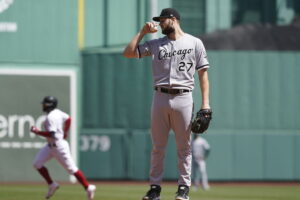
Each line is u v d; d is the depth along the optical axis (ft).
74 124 277.23
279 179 288.51
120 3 291.79
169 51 85.92
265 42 307.78
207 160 282.77
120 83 283.79
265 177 287.69
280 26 311.68
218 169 283.38
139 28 292.81
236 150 285.84
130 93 282.56
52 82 275.80
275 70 292.20
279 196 190.90
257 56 290.76
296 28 311.27
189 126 86.89
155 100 86.99
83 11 286.25
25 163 272.31
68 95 276.82
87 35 287.28
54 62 279.08
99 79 284.41
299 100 293.23
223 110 286.66
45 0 278.67
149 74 281.13
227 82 287.69
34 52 277.03
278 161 288.51
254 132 287.89
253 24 312.29
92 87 284.82
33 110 273.95
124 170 281.54
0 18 274.57
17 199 150.20
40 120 274.36
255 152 287.48
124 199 155.84
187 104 86.17
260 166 287.28
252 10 324.19
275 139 289.12
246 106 288.92
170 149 278.67
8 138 271.69
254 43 307.17
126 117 282.77
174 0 312.71
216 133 284.00
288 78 292.81
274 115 290.97
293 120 292.40
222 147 284.41
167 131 88.43
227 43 306.14
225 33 307.78
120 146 282.15
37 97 274.57
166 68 85.97
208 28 317.42
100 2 288.92
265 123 290.15
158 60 86.28
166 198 157.69
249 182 286.25
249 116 288.92
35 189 205.26
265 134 288.51
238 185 267.80
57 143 135.44
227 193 206.80
